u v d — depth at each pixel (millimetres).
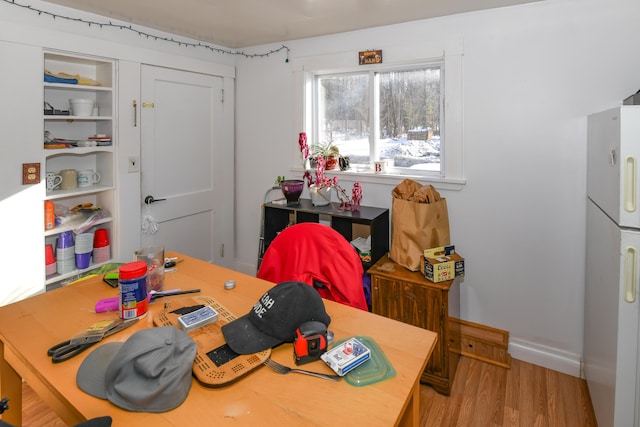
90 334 1146
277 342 1105
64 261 2463
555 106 2172
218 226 3541
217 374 968
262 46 3271
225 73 3391
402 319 2172
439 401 2049
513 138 2301
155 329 974
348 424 838
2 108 2090
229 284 1530
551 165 2213
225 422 839
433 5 2244
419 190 2330
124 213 2738
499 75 2301
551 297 2283
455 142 2461
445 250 2221
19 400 1324
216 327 1184
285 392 938
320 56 2943
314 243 1809
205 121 3316
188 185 3238
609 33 2008
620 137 1336
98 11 2412
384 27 2656
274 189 3238
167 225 3111
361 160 3006
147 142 2885
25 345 1122
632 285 1341
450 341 2119
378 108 2869
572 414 1934
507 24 2254
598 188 1745
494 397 2072
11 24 2090
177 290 1493
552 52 2150
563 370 2271
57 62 2525
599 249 1722
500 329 2449
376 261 2457
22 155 2188
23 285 2238
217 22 2625
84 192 2516
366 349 1069
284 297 1129
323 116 3146
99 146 2584
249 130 3469
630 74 1986
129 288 1245
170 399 876
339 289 1736
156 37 2820
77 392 925
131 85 2705
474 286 2510
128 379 884
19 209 2199
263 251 2846
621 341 1372
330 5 2270
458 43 2395
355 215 2473
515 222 2346
